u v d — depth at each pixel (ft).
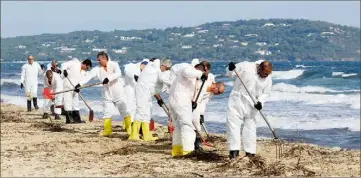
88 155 75.51
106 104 94.84
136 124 89.40
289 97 186.09
